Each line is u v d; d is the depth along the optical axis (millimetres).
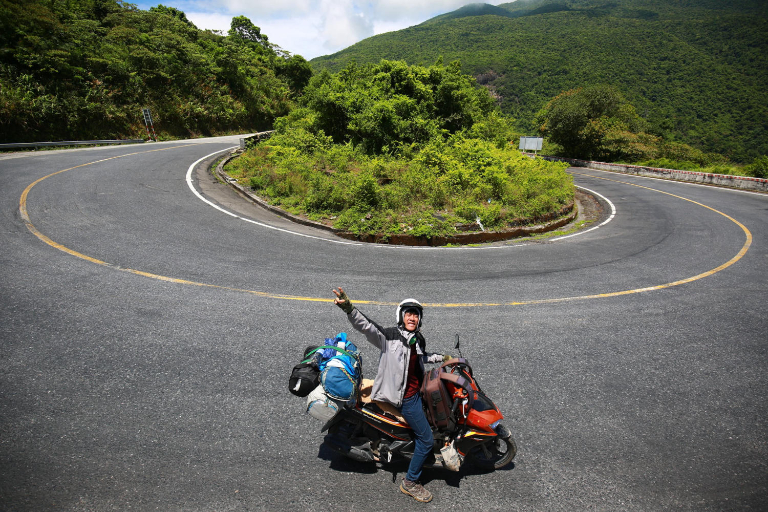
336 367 3027
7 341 4492
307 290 6328
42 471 2969
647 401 4141
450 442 3127
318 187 12328
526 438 3594
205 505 2793
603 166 35375
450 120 25781
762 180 20797
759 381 4547
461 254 9234
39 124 26141
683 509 2934
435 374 3111
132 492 2852
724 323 5918
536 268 8273
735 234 11805
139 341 4660
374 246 9406
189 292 5957
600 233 12328
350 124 21203
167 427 3477
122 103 33594
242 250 8102
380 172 14609
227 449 3305
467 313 5879
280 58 70188
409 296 6371
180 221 9711
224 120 44688
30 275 6133
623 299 6672
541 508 2926
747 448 3557
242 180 14812
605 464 3338
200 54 46250
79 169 14484
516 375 4457
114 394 3812
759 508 2961
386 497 2992
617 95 43375
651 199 18719
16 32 27719
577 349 5051
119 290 5863
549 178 16219
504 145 26734
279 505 2842
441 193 12578
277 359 4480
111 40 35938
